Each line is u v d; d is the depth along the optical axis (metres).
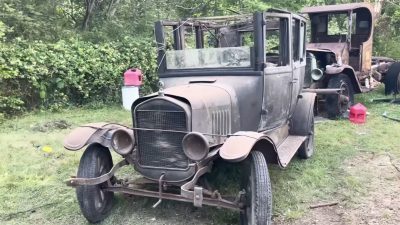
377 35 13.70
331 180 5.06
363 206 4.39
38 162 5.72
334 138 6.79
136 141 3.93
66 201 4.60
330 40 10.08
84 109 9.03
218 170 4.82
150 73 10.21
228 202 3.70
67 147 3.92
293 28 5.53
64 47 9.16
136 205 4.45
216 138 4.02
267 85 4.61
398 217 4.13
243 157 3.44
